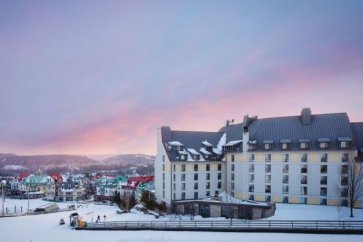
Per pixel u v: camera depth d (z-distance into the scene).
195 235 55.31
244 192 90.94
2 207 119.94
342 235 52.06
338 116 85.06
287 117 92.88
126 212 94.38
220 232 57.31
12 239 58.38
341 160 78.69
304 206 79.75
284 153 85.88
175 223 63.88
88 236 58.44
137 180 162.38
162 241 51.34
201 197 95.88
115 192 158.12
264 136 91.88
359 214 69.75
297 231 54.97
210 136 106.19
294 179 84.25
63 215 94.75
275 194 86.50
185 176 94.06
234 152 96.12
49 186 198.00
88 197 193.00
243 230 57.31
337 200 78.69
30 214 98.94
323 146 81.19
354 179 71.19
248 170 90.69
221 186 99.38
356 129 84.19
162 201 95.94
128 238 54.72
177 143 96.81
